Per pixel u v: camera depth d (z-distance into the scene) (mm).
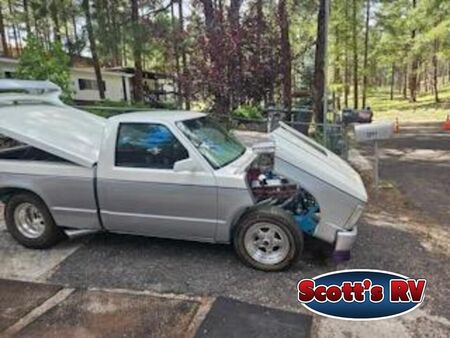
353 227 3832
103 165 4125
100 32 14570
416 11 24984
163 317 3168
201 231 4043
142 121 4094
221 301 3375
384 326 3043
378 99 42719
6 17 26297
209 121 4820
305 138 4852
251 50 9828
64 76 12508
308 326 3039
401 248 4402
